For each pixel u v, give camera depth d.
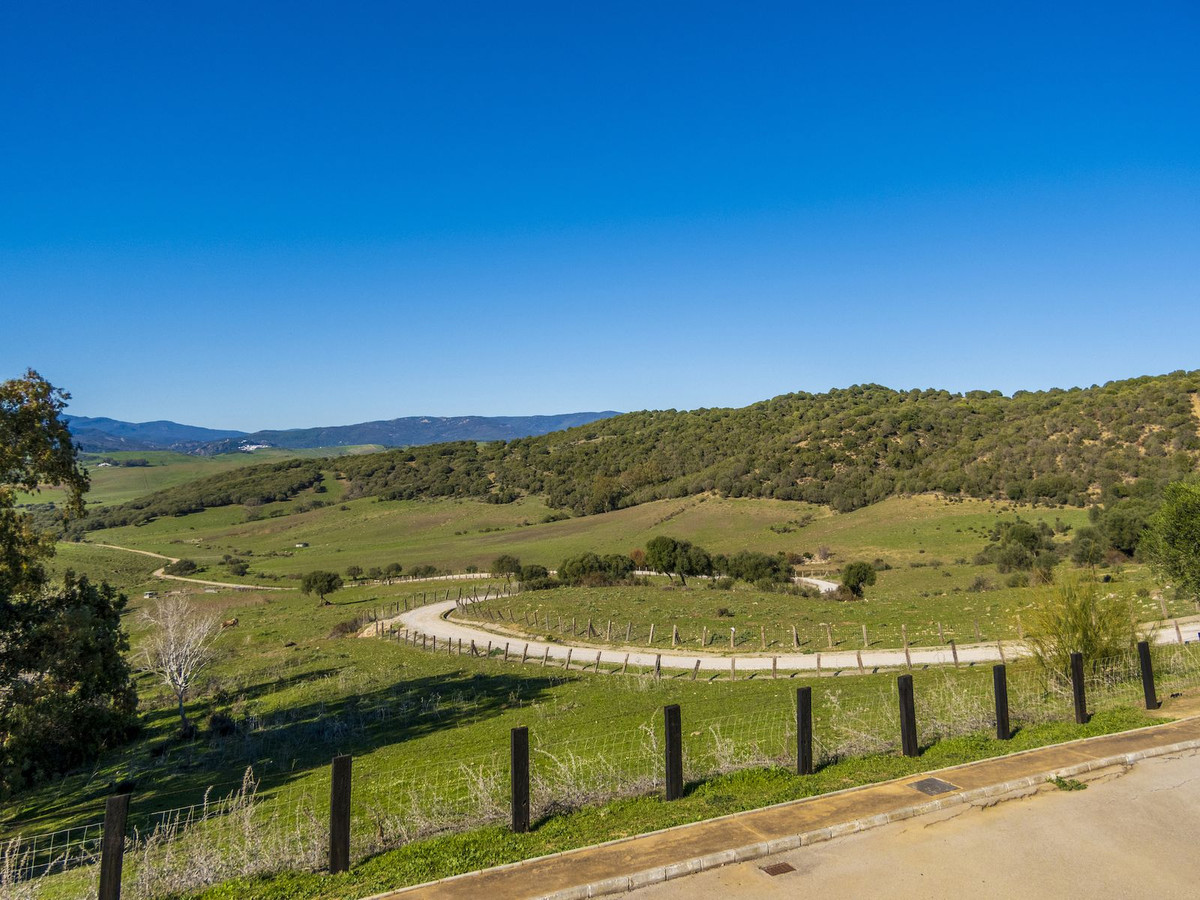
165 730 29.27
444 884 7.01
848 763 10.36
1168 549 28.50
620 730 19.66
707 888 6.70
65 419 20.41
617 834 8.00
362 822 11.12
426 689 31.25
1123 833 7.50
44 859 14.76
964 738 11.35
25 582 20.00
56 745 20.12
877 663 27.62
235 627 60.78
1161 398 97.94
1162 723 11.24
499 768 16.30
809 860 7.18
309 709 29.81
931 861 7.06
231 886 7.70
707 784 9.86
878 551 85.12
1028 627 16.41
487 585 77.44
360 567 103.69
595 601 54.44
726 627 40.69
